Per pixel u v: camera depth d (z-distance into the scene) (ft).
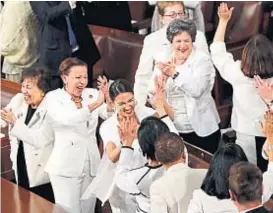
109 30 57.36
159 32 40.27
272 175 30.37
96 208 43.29
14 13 49.11
